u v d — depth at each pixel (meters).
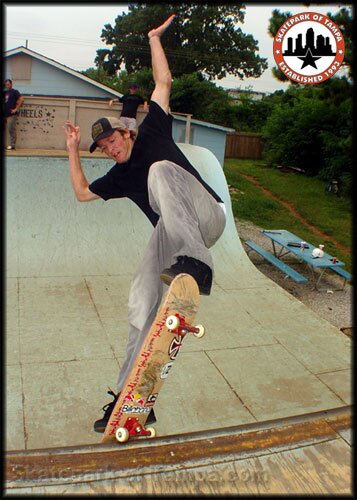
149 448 2.56
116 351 6.46
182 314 2.42
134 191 3.07
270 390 5.93
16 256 8.48
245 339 7.09
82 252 8.85
